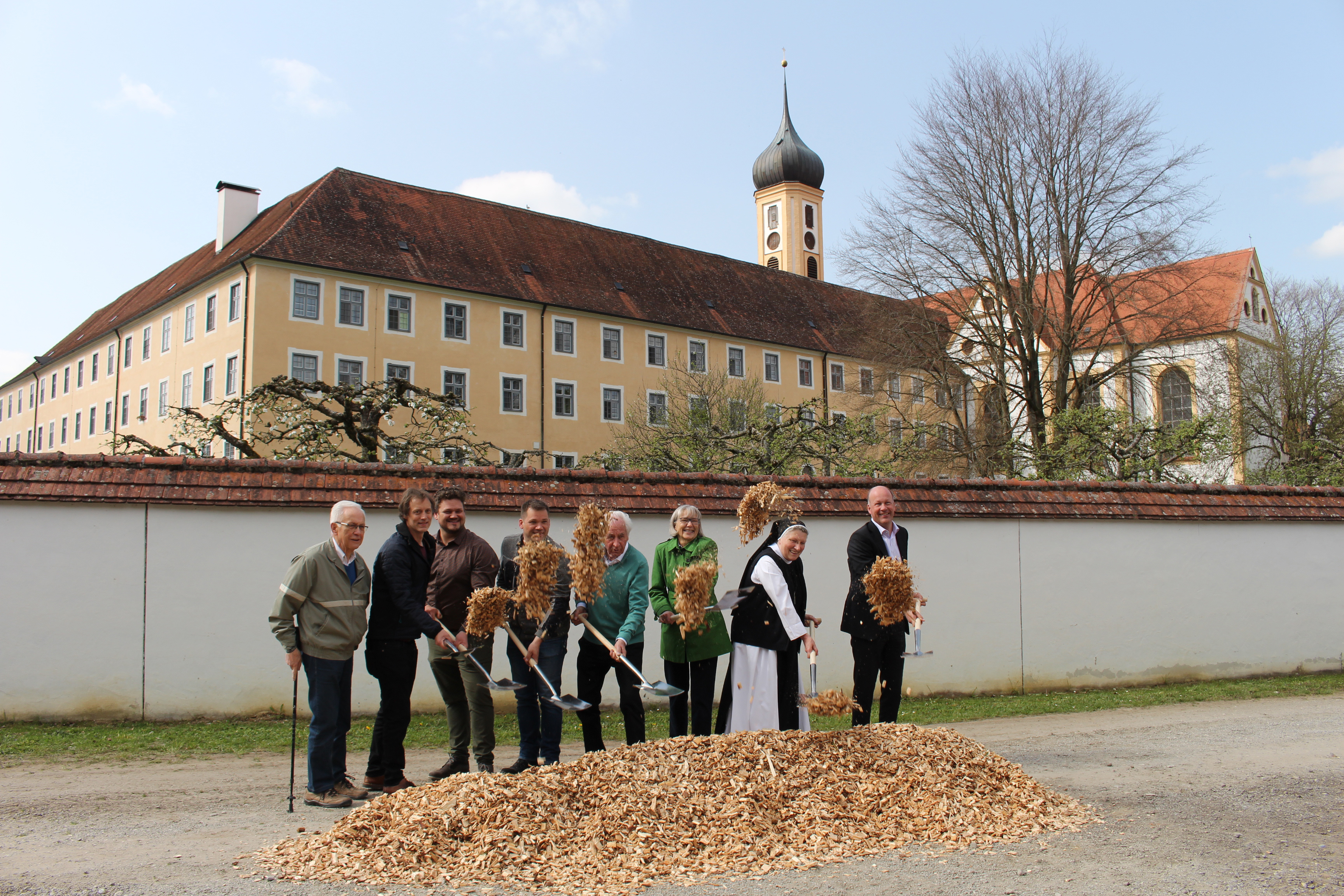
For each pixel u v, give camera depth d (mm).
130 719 8242
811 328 56625
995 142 28453
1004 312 29141
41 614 8148
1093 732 8297
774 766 5238
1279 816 5379
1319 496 12539
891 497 6805
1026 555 10969
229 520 8625
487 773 5199
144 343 45156
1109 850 4734
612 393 46531
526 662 6105
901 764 5410
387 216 42031
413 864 4340
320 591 5699
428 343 40594
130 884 4176
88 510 8320
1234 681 11625
